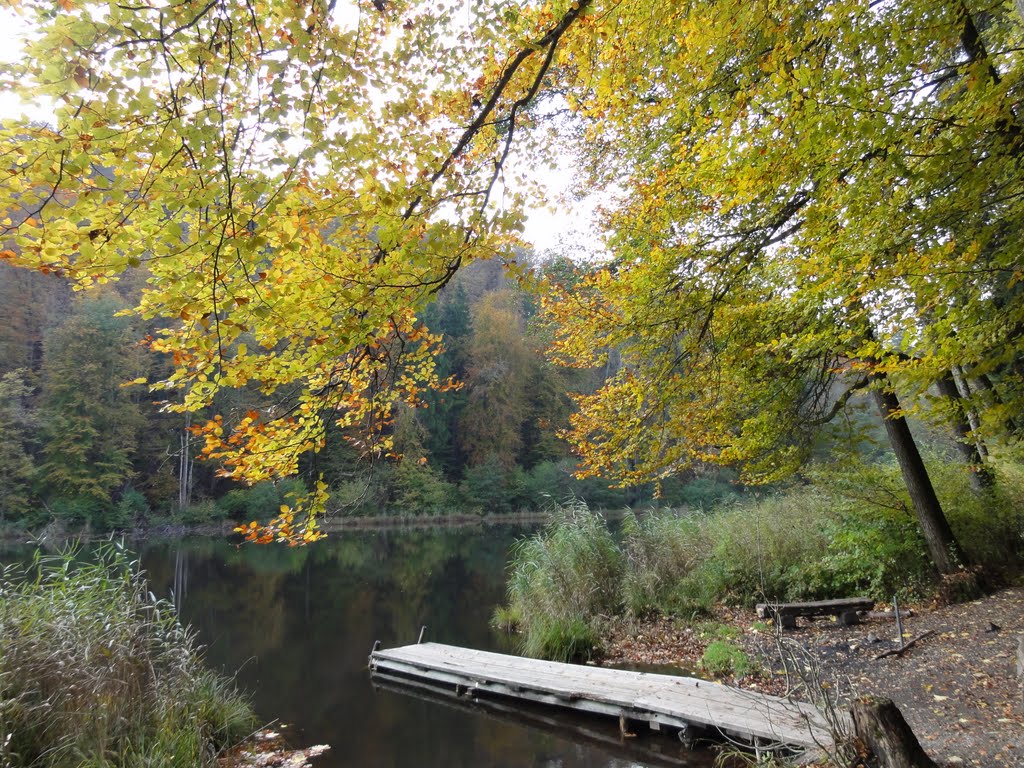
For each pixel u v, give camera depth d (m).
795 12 3.76
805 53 3.69
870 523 9.03
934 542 8.34
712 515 12.48
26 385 29.55
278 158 2.63
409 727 6.40
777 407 7.05
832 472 9.20
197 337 3.09
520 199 3.56
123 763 4.42
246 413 3.58
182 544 24.84
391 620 11.26
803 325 5.79
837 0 3.61
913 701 5.28
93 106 2.24
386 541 25.78
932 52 4.09
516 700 7.05
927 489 8.43
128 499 27.89
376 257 3.26
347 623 11.04
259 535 3.72
